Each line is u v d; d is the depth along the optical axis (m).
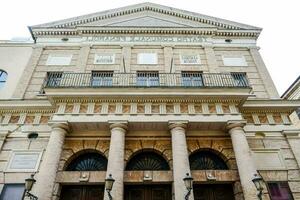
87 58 20.86
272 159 15.98
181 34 22.92
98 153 16.34
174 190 13.43
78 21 23.48
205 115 15.98
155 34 22.83
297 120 21.62
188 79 19.92
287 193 14.77
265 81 20.17
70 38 22.55
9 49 21.70
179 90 16.27
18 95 18.56
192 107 16.42
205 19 24.12
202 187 15.22
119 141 14.65
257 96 19.34
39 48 21.69
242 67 21.14
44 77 19.84
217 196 14.97
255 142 16.59
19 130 16.67
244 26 23.59
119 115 15.81
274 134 16.98
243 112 17.73
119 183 13.19
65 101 16.31
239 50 22.39
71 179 14.62
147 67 20.39
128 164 15.93
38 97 18.52
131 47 21.80
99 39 22.39
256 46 22.64
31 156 15.69
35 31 22.56
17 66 20.72
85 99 16.34
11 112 17.39
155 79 19.70
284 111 17.88
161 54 21.53
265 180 15.12
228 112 16.22
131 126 15.98
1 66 20.62
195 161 16.23
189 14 24.52
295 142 16.62
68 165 15.70
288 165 15.73
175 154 14.30
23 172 15.02
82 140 16.28
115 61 20.81
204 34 23.02
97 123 15.62
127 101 16.48
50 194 13.06
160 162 16.19
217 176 14.90
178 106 16.45
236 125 15.45
